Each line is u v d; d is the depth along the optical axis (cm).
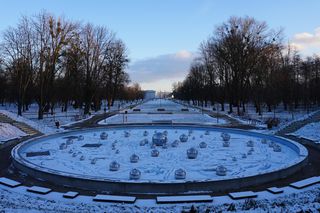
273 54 5144
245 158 1814
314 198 1074
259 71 5109
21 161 1570
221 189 1212
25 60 4184
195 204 1044
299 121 3070
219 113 5694
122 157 1845
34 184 1302
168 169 1562
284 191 1177
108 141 2436
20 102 4225
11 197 1117
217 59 5644
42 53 4034
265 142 2314
